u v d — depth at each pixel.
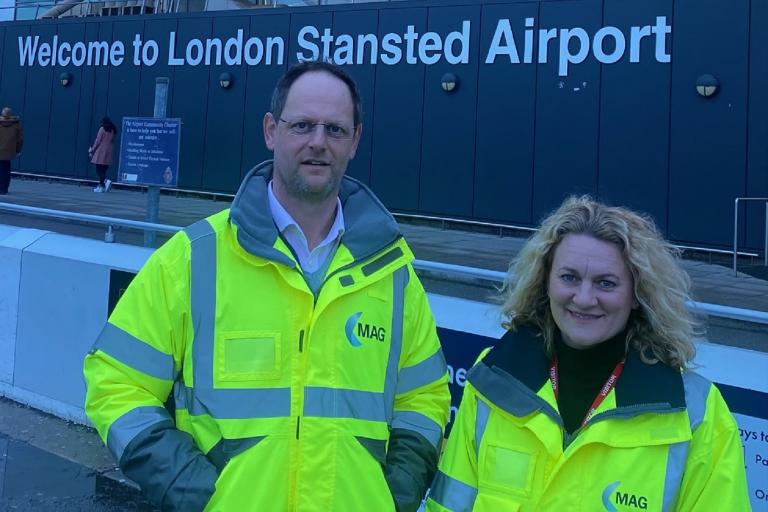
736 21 11.32
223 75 16.95
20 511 3.72
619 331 1.92
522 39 13.18
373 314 2.07
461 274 3.75
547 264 2.00
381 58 14.70
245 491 1.85
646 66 12.07
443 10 13.96
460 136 13.88
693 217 11.76
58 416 5.19
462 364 3.62
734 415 2.91
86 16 20.08
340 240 2.12
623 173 12.34
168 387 2.01
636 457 1.78
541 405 1.90
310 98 2.00
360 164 14.95
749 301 7.68
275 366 1.94
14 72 21.00
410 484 2.05
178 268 1.99
